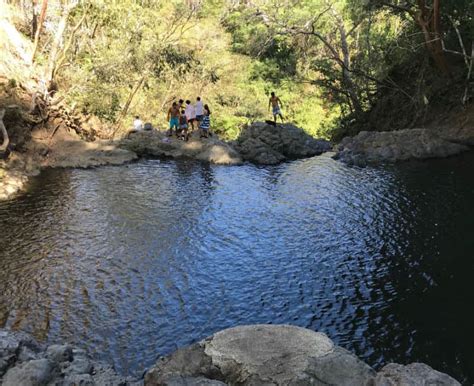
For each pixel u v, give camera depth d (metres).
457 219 15.45
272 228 15.43
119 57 32.72
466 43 29.16
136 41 34.62
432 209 16.53
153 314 10.38
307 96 45.38
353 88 35.16
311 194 19.12
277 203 18.03
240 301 10.95
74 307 10.59
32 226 15.48
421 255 13.05
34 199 18.38
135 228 15.44
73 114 29.03
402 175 21.50
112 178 21.80
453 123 27.77
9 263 12.74
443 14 28.77
